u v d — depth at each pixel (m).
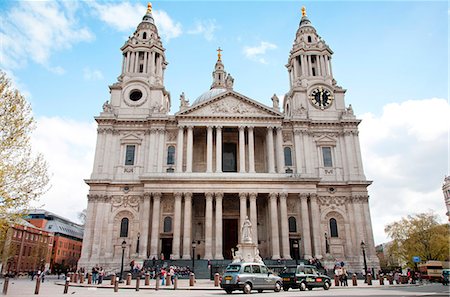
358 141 67.44
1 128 25.50
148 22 77.56
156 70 74.38
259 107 66.38
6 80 26.38
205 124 65.00
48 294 28.14
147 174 58.88
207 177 58.72
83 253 57.38
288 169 65.19
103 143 64.62
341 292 28.44
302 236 57.84
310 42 77.81
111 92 69.44
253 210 57.59
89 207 60.00
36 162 26.88
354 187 63.56
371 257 59.31
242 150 63.84
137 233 59.03
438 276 55.25
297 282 31.47
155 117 65.56
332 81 73.94
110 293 29.03
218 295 25.91
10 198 25.16
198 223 62.91
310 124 68.25
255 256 42.62
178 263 52.03
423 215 82.62
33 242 100.12
